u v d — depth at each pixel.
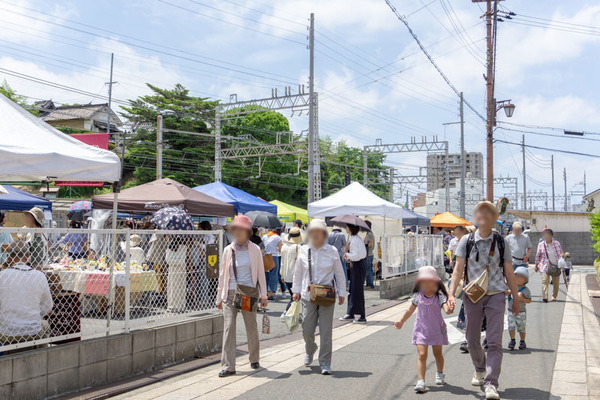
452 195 72.94
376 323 10.09
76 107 55.38
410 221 25.84
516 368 6.36
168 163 45.53
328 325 6.30
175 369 6.45
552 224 36.56
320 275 6.46
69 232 5.42
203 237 7.56
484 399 5.15
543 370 6.25
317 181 27.62
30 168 5.96
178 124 45.50
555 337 8.43
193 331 7.13
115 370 5.89
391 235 14.70
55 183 8.20
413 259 16.80
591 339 8.25
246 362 6.94
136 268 8.07
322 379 5.98
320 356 6.27
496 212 5.39
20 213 14.10
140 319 6.47
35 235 5.63
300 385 5.74
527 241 11.05
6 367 4.74
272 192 51.84
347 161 70.69
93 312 6.93
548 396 5.21
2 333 5.13
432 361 6.79
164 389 5.67
